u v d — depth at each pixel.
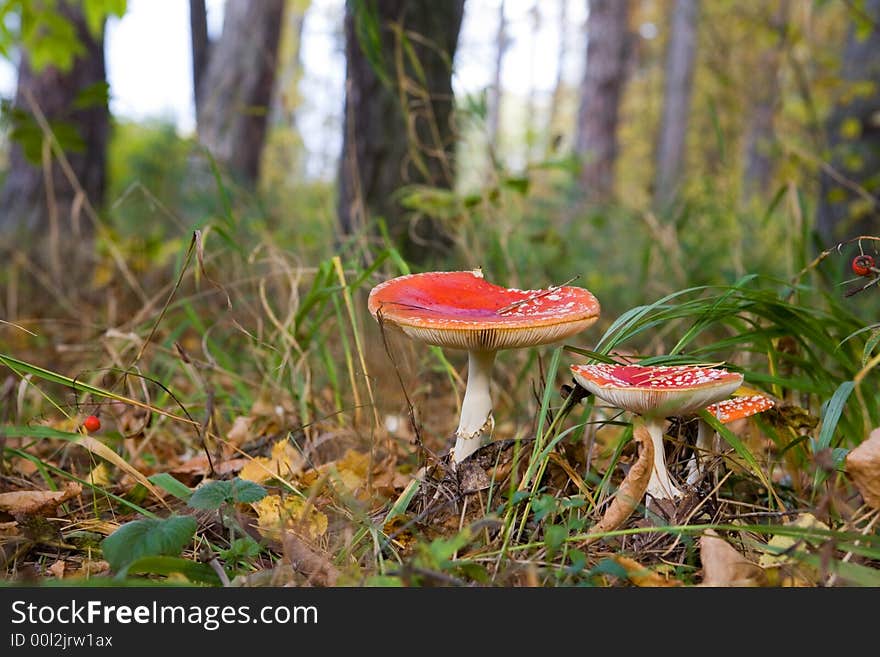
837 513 0.54
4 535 0.55
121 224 1.56
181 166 1.66
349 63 0.90
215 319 0.96
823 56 1.34
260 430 0.76
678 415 0.55
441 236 1.12
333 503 0.56
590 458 0.59
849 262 1.19
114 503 0.61
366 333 0.88
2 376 0.95
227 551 0.51
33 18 1.25
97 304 1.24
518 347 0.52
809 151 1.23
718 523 0.53
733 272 0.97
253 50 2.20
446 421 0.80
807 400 0.66
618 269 1.44
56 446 0.74
